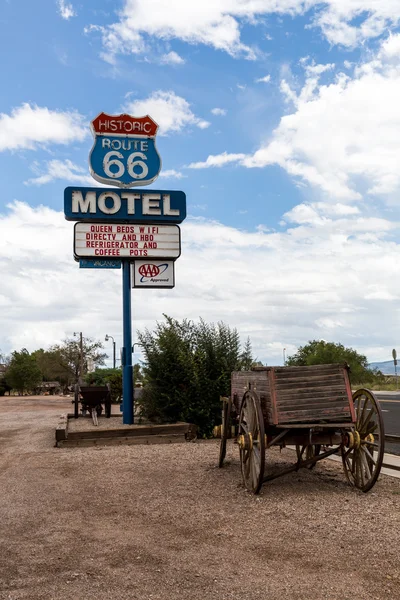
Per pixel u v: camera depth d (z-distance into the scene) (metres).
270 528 6.02
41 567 4.94
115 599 4.21
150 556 5.20
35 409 28.92
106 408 19.91
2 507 7.29
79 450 12.72
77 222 17.50
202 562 5.00
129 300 17.69
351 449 7.82
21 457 11.97
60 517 6.73
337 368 7.78
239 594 4.27
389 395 33.47
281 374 7.67
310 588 4.35
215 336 15.97
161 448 12.76
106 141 18.20
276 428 7.85
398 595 4.19
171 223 18.23
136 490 8.20
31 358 63.34
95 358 71.56
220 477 9.04
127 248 17.58
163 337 15.84
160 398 15.65
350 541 5.48
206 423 15.11
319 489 7.89
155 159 18.38
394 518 6.26
